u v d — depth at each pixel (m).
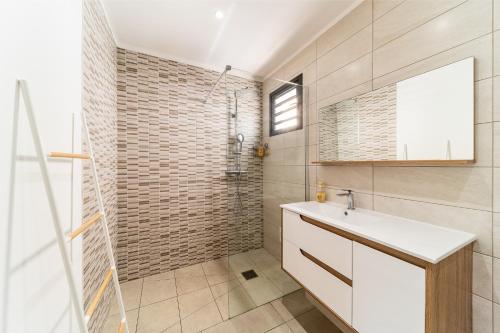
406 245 0.83
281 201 2.19
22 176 0.62
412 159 1.20
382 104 1.36
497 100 0.90
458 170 1.02
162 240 2.21
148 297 1.79
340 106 1.67
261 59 2.32
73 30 0.99
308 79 2.01
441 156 1.07
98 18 1.41
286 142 2.17
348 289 1.07
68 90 0.94
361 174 1.51
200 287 1.95
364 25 1.48
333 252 1.17
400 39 1.26
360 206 1.52
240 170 2.25
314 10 1.60
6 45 0.57
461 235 0.98
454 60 1.03
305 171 2.01
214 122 2.46
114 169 1.86
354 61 1.56
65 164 0.91
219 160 2.49
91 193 1.25
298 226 1.48
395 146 1.29
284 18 1.69
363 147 1.49
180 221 2.30
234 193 2.21
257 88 2.39
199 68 2.38
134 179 2.06
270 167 2.31
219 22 1.72
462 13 1.00
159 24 1.73
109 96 1.69
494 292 0.91
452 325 0.83
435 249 0.80
